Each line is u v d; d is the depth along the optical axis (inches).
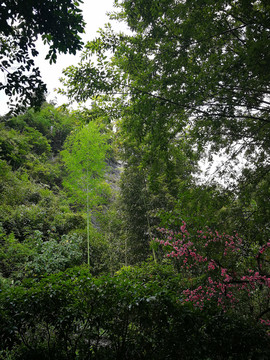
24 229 314.5
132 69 136.3
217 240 141.3
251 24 112.8
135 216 306.8
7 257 250.5
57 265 274.2
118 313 96.5
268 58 97.0
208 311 100.8
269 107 122.3
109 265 338.0
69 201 446.0
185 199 140.6
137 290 94.6
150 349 93.7
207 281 140.9
